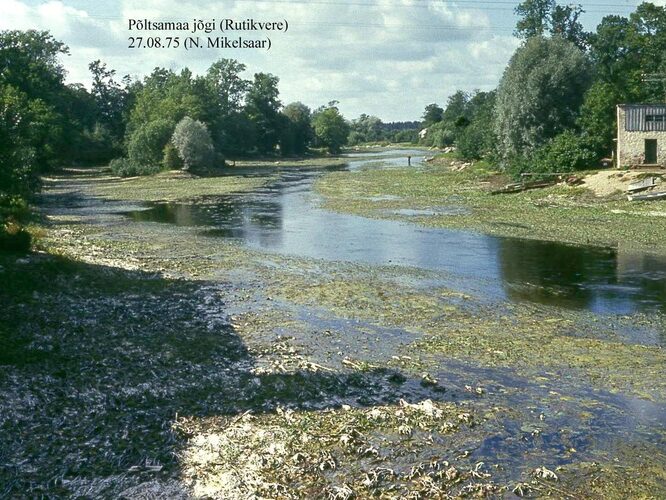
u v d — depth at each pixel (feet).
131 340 52.16
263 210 144.05
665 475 32.60
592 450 35.04
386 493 31.01
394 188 187.21
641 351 50.06
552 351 50.24
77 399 40.47
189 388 42.78
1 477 31.68
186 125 256.32
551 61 197.26
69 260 81.10
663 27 242.99
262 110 406.41
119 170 258.57
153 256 90.12
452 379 44.93
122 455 34.04
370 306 63.41
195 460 33.76
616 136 173.27
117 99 399.44
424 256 88.33
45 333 52.54
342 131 557.74
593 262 82.64
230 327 56.65
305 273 78.54
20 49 290.35
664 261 82.38
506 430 37.29
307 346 51.78
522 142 199.62
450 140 481.46
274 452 34.53
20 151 102.47
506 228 110.22
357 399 41.42
